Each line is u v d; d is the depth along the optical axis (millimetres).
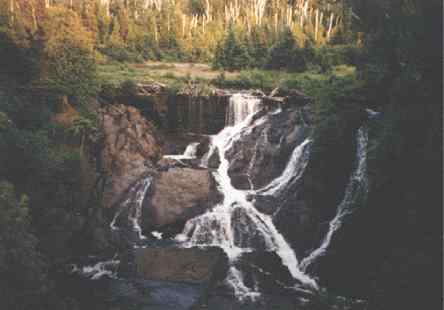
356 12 26391
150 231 22047
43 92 22906
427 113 17359
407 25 19891
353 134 22422
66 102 23484
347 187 21625
